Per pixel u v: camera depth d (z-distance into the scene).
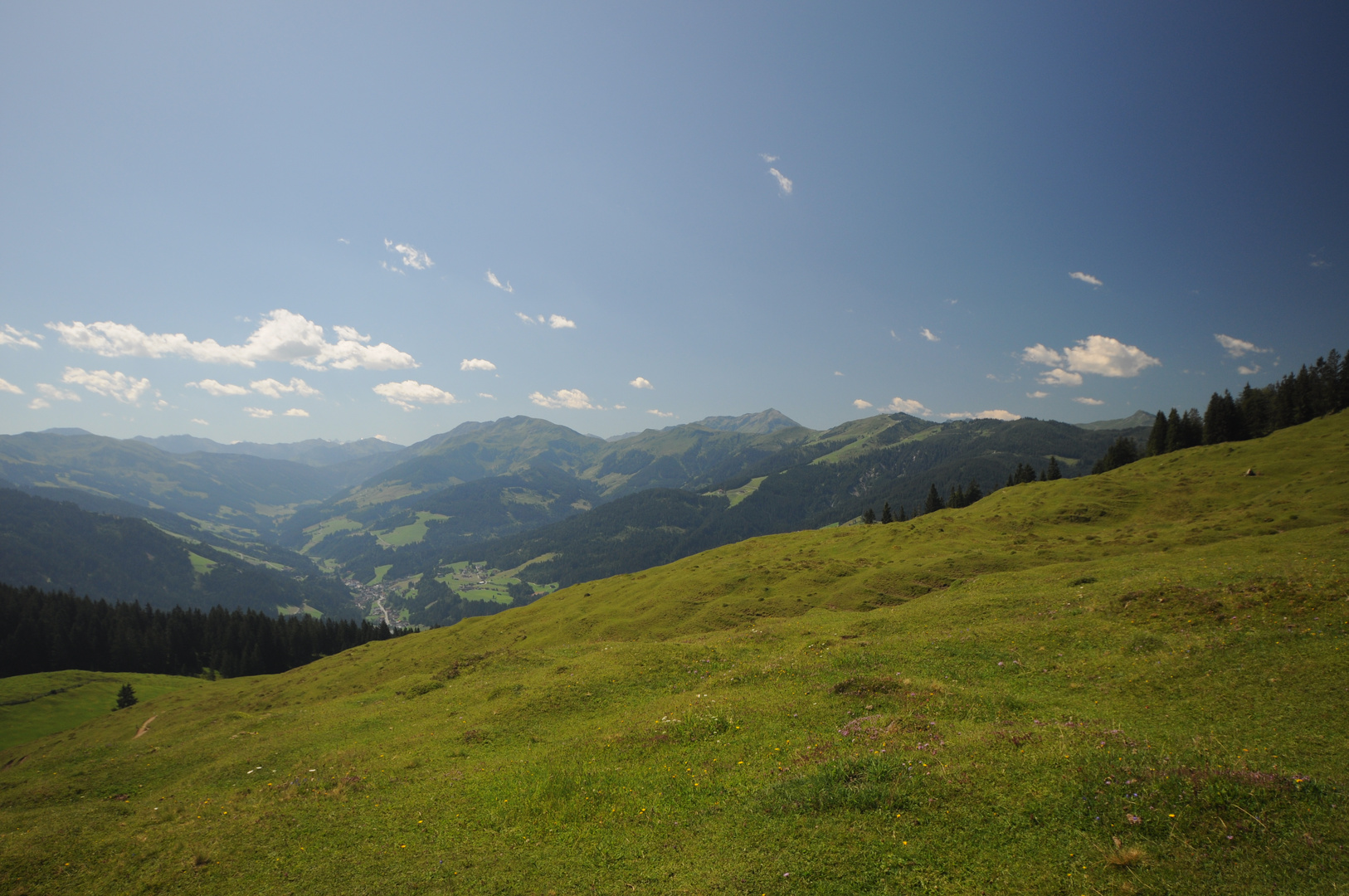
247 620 162.12
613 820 17.59
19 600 165.38
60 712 102.69
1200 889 10.80
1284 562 33.06
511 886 15.04
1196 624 27.09
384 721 37.25
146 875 17.94
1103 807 13.30
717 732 23.39
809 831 14.77
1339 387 112.12
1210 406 123.88
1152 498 76.06
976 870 12.48
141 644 155.25
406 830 19.11
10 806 31.39
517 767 23.39
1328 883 10.30
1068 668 25.88
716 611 66.19
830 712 23.70
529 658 47.19
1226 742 16.39
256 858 18.31
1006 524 76.00
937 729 19.83
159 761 36.12
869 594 60.59
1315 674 19.48
